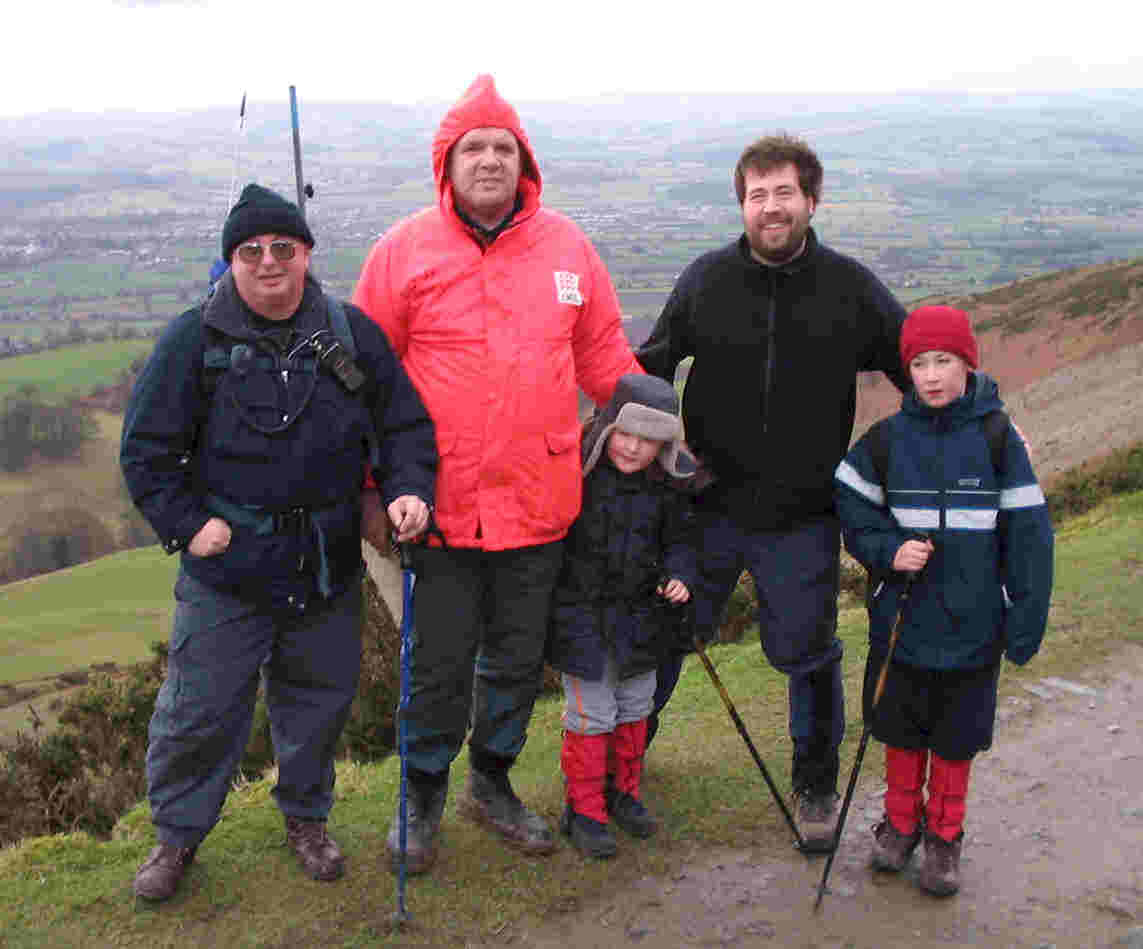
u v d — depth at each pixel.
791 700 4.20
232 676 3.44
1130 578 7.70
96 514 83.19
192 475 3.37
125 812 4.96
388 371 3.48
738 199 3.84
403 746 3.51
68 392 104.75
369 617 6.27
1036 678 5.96
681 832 4.16
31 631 50.06
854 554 3.76
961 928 3.60
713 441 4.00
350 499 3.49
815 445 3.90
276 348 3.29
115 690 5.88
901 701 3.71
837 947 3.49
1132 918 3.65
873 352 3.92
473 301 3.54
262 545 3.35
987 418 3.53
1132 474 13.73
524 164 3.61
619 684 3.98
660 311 4.20
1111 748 5.08
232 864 3.81
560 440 3.63
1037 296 58.25
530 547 3.72
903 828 3.87
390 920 3.54
